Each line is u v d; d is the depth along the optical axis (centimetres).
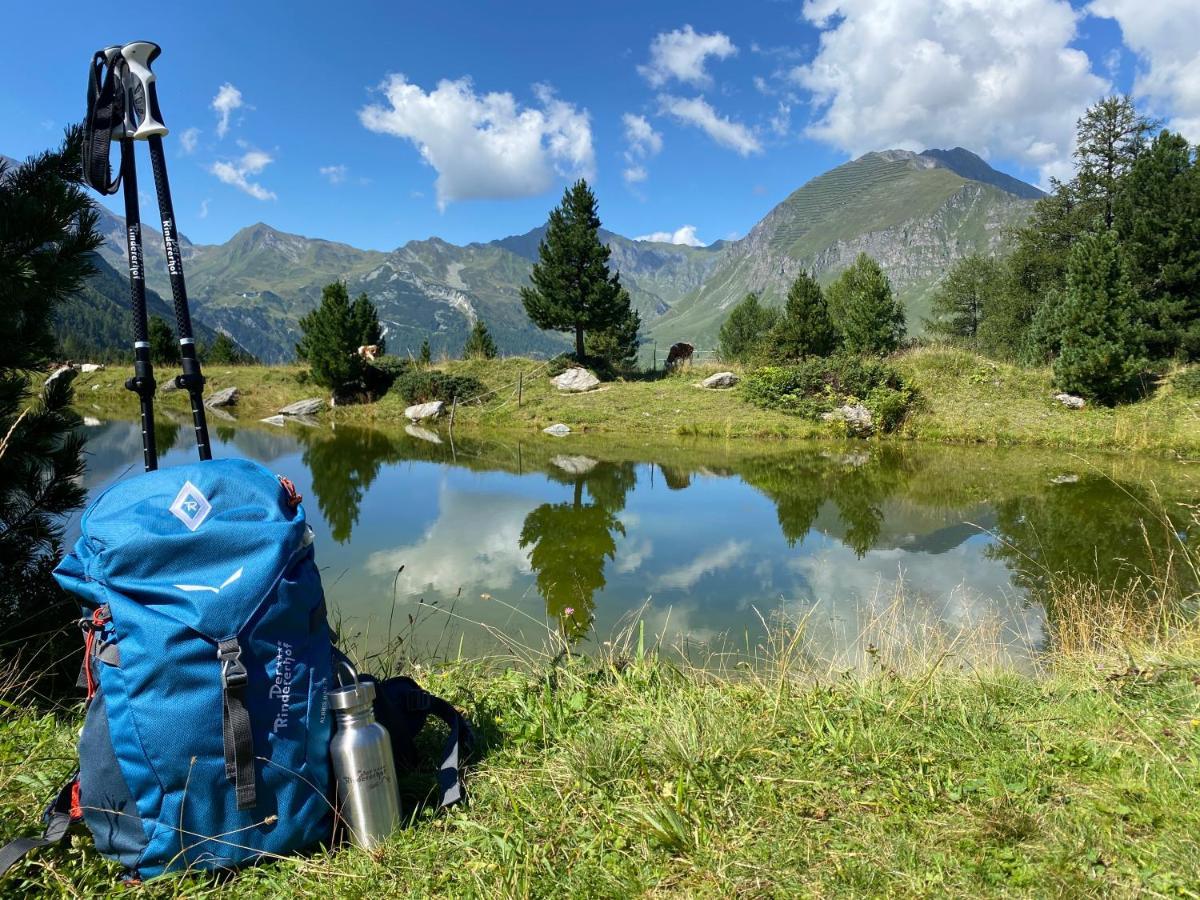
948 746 273
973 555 846
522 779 260
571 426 2148
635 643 571
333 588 729
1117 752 259
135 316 291
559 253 2548
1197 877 193
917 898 193
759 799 242
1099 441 1723
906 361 2253
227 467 232
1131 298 1886
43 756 268
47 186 376
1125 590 690
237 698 199
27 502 407
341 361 2633
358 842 220
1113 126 3344
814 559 830
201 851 204
